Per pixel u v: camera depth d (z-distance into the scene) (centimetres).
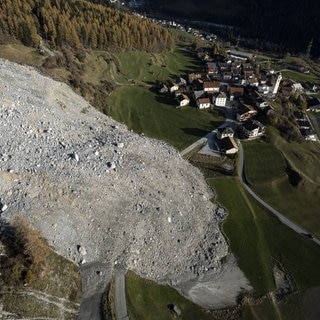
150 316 5772
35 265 5328
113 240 6569
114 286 5997
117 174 7612
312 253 7569
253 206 8656
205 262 6975
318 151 11088
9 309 4984
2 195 6206
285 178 9594
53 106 9469
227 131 10706
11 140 7188
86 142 8350
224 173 9525
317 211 8756
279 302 6525
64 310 5441
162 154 9394
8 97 8325
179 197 8044
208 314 6072
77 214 6569
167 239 7031
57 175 6881
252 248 7506
